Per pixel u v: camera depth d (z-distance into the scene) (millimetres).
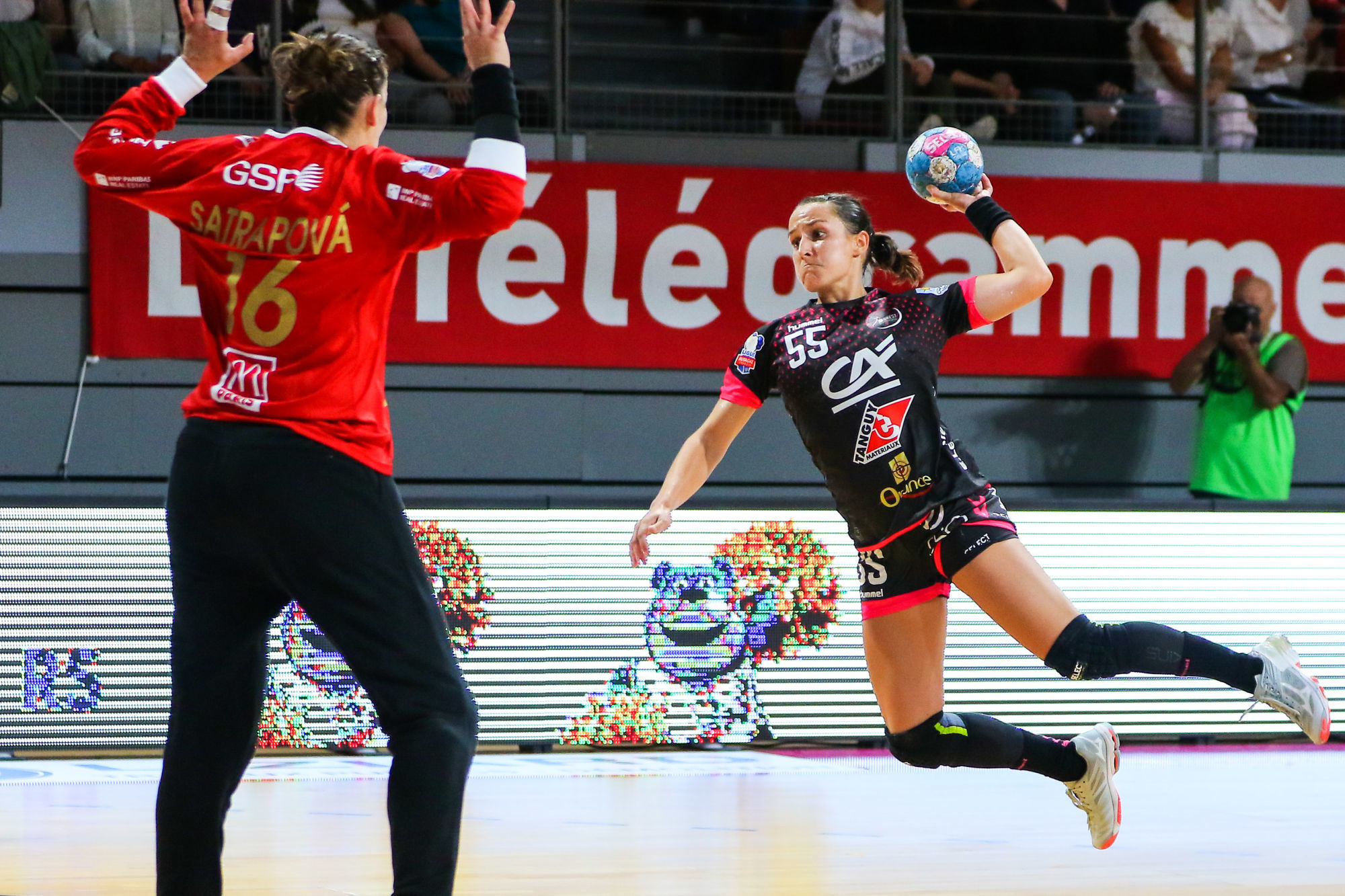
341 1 29859
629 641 25906
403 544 9344
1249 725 27234
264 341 9234
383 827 17531
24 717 24391
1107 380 31344
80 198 28438
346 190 9250
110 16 28906
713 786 21547
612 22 33375
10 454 28094
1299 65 34125
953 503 13188
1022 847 16000
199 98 29172
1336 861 15078
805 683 26359
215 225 9336
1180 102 32969
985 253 30719
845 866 14766
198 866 9344
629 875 14234
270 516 9062
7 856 15453
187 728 9320
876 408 13242
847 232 13828
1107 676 12789
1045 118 32250
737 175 30203
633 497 26125
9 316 28172
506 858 15289
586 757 25391
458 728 9258
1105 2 33250
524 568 25625
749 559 26297
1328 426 32031
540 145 30078
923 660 13602
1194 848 15914
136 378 28484
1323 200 31859
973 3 32781
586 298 29688
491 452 29484
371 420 9391
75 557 24578
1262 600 27219
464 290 29266
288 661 24641
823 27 31766
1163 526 26891
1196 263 31453
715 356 30141
